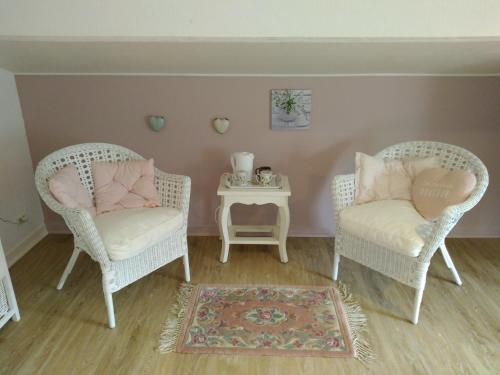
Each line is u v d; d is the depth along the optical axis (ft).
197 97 7.88
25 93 7.83
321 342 5.26
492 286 6.61
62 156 6.45
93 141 8.19
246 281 6.85
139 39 5.10
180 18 4.87
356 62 6.54
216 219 8.71
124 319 5.77
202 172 8.44
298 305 6.11
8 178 7.53
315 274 7.09
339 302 6.17
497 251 7.95
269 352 5.08
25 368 4.79
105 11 4.85
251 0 4.77
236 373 4.75
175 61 6.57
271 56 6.17
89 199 6.41
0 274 5.27
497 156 8.09
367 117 7.94
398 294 6.41
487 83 7.61
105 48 5.74
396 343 5.24
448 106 7.80
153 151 8.28
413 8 4.79
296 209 8.66
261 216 8.75
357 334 5.42
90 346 5.19
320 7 4.80
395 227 5.62
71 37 5.02
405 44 5.38
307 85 7.75
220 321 5.71
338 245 6.58
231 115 7.99
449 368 4.79
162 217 6.15
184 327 5.57
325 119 7.97
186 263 6.77
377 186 6.78
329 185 8.45
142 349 5.15
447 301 6.18
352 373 4.74
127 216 6.04
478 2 4.72
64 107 7.93
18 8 4.82
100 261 5.26
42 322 5.68
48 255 7.82
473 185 5.57
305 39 5.07
